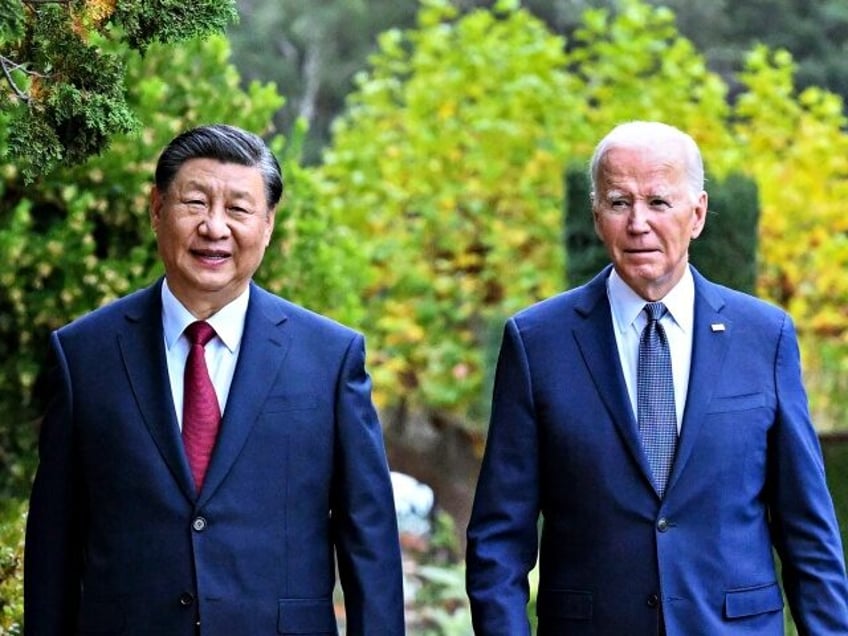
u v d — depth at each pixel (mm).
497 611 6148
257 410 5973
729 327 6227
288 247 11172
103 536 5914
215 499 5871
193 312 6027
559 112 19297
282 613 5883
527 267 18734
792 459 6168
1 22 5445
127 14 5844
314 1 27984
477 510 6297
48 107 5781
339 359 6137
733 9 27016
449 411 18844
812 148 18781
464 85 19625
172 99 10883
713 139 19172
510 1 19938
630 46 19469
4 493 10555
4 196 10438
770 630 6078
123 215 10531
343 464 6078
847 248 18172
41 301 10305
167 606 5828
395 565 6113
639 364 6172
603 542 6066
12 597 7645
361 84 20422
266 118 11414
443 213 19219
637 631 6000
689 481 6035
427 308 18875
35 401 10641
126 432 5926
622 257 6078
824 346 17922
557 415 6180
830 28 26688
